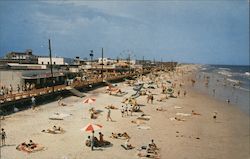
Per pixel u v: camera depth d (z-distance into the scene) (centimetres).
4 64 7175
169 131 3912
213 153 3098
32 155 2662
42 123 3922
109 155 2788
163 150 3067
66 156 2694
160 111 5409
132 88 8706
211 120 4866
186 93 8531
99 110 5075
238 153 3158
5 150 2764
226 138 3762
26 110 4719
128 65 16012
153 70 19975
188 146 3281
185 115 5141
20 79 5897
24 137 3228
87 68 12962
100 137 3089
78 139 3269
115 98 6625
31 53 11444
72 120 4206
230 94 8938
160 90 8906
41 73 6506
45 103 5453
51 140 3173
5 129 3519
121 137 3409
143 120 4491
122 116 4684
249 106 6688
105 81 9194
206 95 8350
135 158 2742
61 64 10725
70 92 6612
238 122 4828
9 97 4512
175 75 17100
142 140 3381
